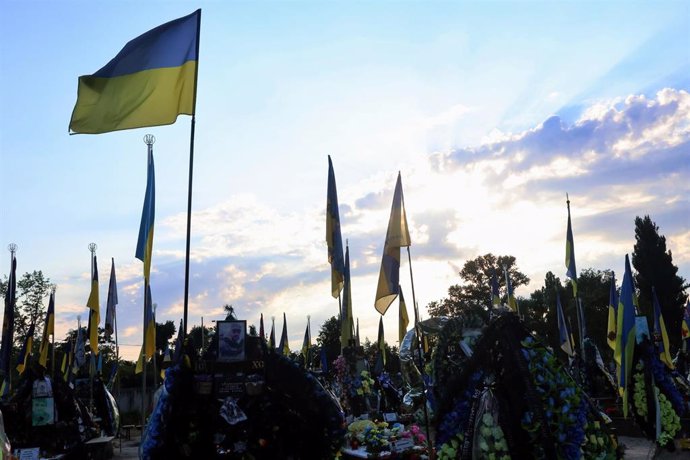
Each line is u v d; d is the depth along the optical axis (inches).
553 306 2369.6
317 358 1387.8
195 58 357.1
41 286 1695.4
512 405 302.0
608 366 1246.3
